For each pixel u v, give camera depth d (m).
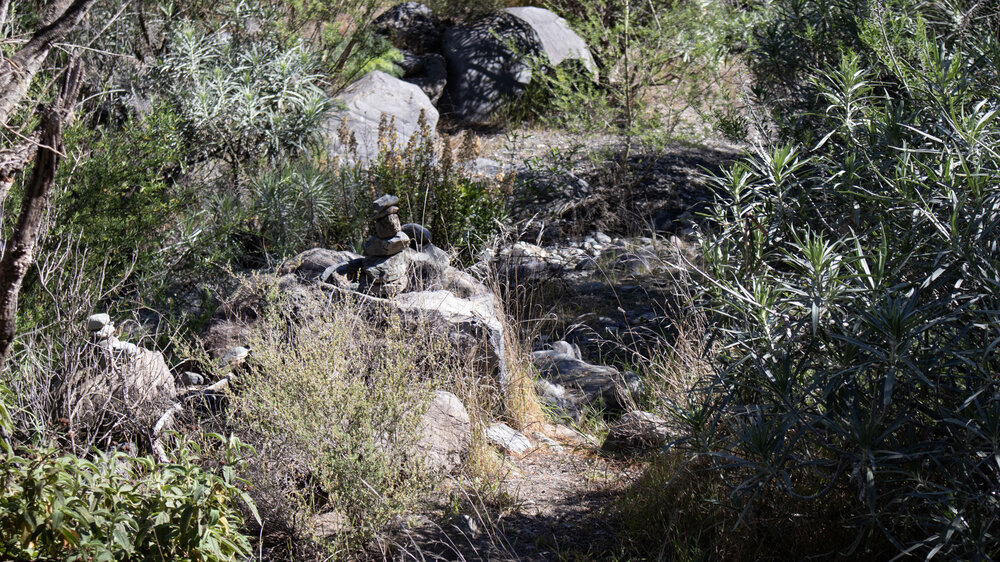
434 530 3.54
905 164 3.12
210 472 2.82
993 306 2.73
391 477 3.40
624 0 10.53
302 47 9.17
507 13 12.87
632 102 10.44
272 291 4.32
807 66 5.44
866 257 3.19
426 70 12.28
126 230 5.89
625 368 5.47
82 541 2.42
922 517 2.64
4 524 2.45
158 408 3.79
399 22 12.80
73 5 2.27
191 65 7.98
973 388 2.70
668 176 9.73
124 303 5.68
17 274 2.06
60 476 2.51
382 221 4.95
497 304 5.26
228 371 4.15
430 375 4.42
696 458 3.58
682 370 4.36
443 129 11.66
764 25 6.32
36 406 3.40
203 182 7.50
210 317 5.45
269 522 3.40
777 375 2.88
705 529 3.25
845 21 5.25
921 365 2.67
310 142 8.49
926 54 3.55
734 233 3.56
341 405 3.45
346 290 4.73
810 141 4.56
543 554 3.40
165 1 8.52
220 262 6.61
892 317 2.55
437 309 4.73
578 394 5.25
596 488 4.05
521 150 10.61
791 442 2.86
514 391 4.82
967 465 2.67
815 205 3.60
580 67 11.53
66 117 2.08
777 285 3.18
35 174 2.06
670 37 9.98
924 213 2.91
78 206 5.61
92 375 3.69
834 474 2.88
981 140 3.09
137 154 6.39
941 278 2.91
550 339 6.35
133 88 7.89
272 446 3.45
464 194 7.38
